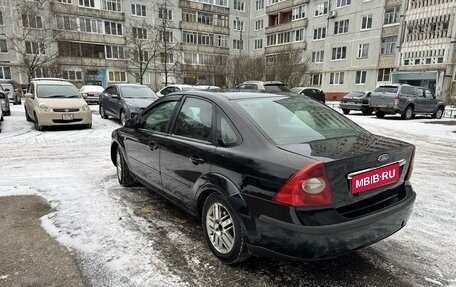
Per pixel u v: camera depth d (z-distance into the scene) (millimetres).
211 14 47750
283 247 2268
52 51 37219
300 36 40750
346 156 2301
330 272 2688
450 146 8695
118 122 12312
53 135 9367
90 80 39719
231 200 2545
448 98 23141
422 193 4621
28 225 3451
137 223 3533
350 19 34125
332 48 36375
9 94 20781
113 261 2795
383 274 2658
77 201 4148
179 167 3256
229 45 49812
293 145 2521
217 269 2705
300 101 3414
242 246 2570
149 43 39531
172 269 2697
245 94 3305
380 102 16188
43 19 36344
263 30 48125
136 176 4328
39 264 2738
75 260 2801
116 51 41062
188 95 3502
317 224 2164
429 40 28062
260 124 2730
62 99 10344
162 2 42719
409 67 29578
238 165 2545
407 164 2791
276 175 2268
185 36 45906
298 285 2512
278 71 34469
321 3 37375
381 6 31125
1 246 3018
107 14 39562
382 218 2424
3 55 35219
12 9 34781
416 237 3285
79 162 6281
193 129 3225
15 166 5934
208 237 2926
